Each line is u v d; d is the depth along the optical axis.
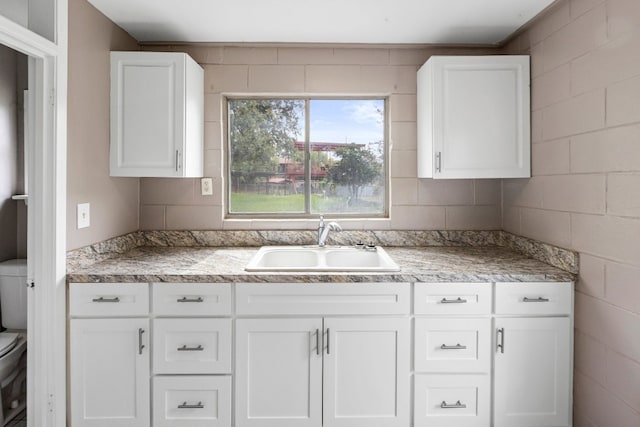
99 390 1.86
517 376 1.90
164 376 1.87
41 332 1.77
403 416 1.89
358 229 2.62
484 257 2.26
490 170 2.28
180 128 2.21
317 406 1.88
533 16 2.16
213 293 1.86
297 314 1.86
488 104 2.27
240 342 1.86
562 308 1.90
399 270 1.91
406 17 2.18
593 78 1.76
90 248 2.02
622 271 1.61
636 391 1.55
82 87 1.96
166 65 2.21
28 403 1.79
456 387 1.90
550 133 2.09
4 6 1.76
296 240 2.58
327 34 2.40
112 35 2.22
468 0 1.99
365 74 2.59
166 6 2.05
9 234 2.38
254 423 1.88
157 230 2.58
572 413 1.92
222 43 2.51
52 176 1.76
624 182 1.60
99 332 1.86
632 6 1.54
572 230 1.92
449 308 1.88
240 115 2.67
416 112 2.60
